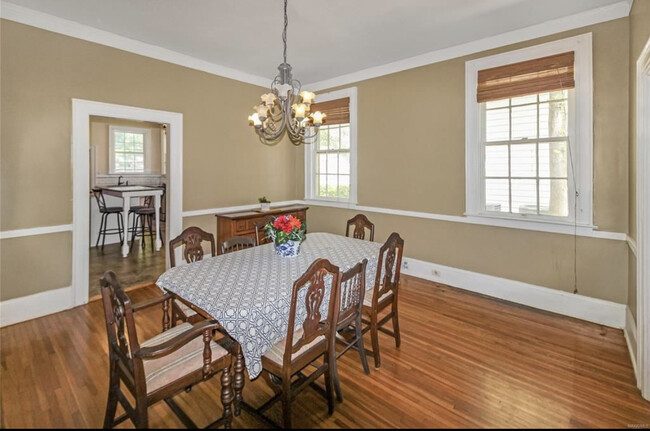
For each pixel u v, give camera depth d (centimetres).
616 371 227
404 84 414
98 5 281
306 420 186
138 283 397
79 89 321
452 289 381
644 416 186
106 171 726
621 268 285
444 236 394
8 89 284
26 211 299
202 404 199
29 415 185
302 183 545
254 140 486
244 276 213
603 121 287
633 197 252
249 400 203
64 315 312
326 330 187
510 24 314
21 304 299
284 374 168
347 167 491
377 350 234
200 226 430
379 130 443
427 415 189
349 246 294
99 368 229
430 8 286
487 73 346
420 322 302
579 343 264
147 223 688
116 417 184
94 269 447
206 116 426
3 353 247
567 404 196
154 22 311
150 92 371
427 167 401
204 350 165
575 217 305
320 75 471
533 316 313
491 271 360
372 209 459
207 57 403
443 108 382
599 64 286
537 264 330
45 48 301
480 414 189
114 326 164
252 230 434
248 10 288
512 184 343
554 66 306
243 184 475
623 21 274
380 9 287
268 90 495
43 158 305
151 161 789
